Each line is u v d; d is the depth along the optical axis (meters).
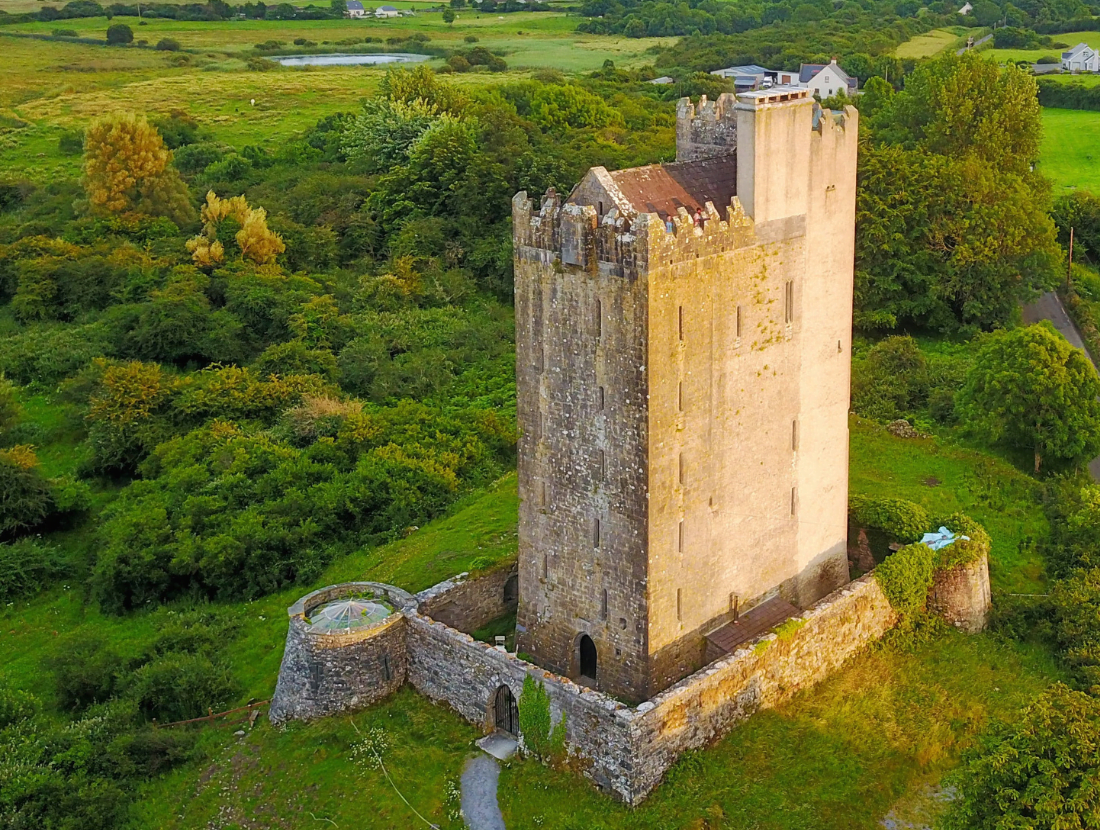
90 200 133.88
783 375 53.69
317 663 54.25
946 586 59.19
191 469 81.44
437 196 128.75
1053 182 137.50
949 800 47.44
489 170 126.50
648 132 145.12
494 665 51.38
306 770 51.81
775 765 48.47
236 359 104.69
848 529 63.16
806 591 58.56
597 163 128.50
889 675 55.16
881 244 108.19
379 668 54.88
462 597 59.19
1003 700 53.41
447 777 50.00
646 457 48.16
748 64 191.62
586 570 51.94
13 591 75.19
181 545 72.81
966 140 120.62
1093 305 113.00
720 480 51.81
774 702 52.09
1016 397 78.75
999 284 107.06
